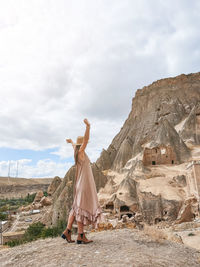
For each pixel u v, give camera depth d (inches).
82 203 217.9
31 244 246.5
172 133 3196.4
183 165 2603.3
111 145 4542.3
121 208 2010.3
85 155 235.0
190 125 3558.1
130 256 185.6
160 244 251.9
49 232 1337.4
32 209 3663.9
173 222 1568.7
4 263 187.3
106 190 2613.2
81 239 220.1
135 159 3275.1
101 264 165.3
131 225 567.2
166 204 1765.5
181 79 5073.8
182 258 212.4
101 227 549.0
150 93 5216.5
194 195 1562.5
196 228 1082.1
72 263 168.1
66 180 3179.1
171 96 4845.0
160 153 2844.5
